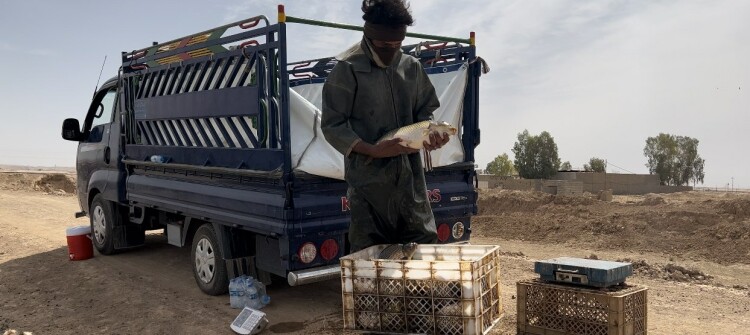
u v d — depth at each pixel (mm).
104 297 6340
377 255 3572
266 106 5129
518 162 65000
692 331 4965
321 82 8211
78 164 9359
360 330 3354
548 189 29516
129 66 7652
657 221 12500
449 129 3160
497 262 3559
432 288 3195
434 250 3629
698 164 74062
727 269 9617
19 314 5844
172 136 6844
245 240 5848
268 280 5895
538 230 13094
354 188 3479
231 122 5691
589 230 12555
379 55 3408
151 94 7195
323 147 5020
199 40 6094
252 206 5234
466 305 3129
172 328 5258
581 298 3748
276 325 5227
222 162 5797
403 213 3537
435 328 3199
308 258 4988
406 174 3453
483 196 18438
